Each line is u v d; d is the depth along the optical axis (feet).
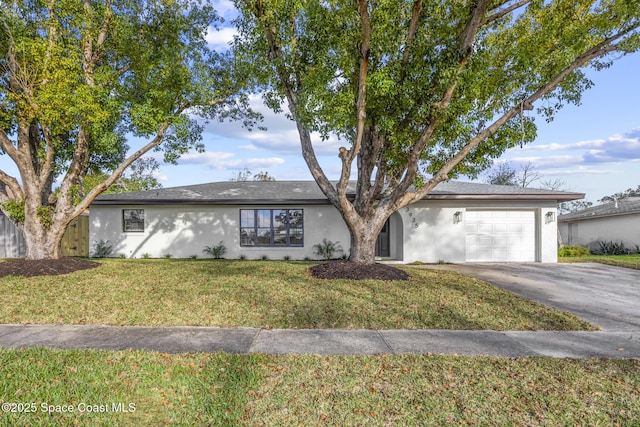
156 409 11.03
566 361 15.02
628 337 18.62
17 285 27.78
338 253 49.90
